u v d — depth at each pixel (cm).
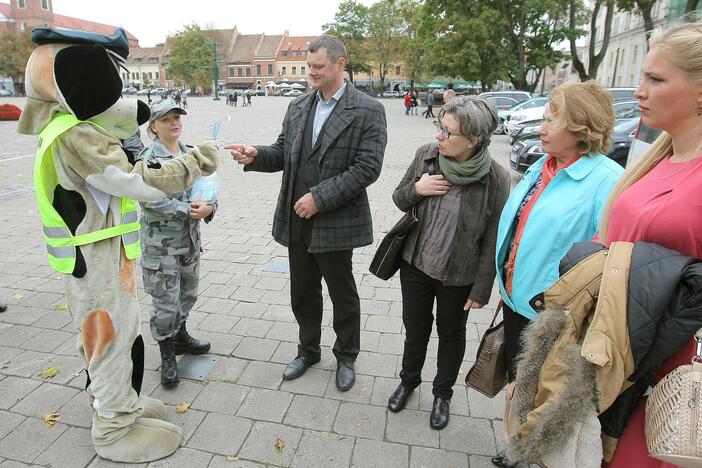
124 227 208
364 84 6919
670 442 119
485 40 2408
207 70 7225
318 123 264
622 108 1036
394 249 245
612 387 134
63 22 7994
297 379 293
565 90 177
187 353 316
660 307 124
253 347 328
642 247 132
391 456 233
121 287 211
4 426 246
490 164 219
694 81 130
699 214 129
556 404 142
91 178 186
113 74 184
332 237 267
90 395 227
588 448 142
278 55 8438
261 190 848
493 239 222
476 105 205
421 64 4678
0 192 779
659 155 151
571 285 144
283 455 231
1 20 7038
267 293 416
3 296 399
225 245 545
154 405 249
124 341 214
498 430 252
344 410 265
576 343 144
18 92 6144
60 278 439
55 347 322
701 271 120
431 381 294
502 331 223
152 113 262
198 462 226
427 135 1820
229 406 266
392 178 992
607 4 2122
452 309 238
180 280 293
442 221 229
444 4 2531
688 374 121
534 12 2395
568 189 183
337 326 290
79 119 183
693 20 144
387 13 5391
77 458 226
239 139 1642
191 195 274
